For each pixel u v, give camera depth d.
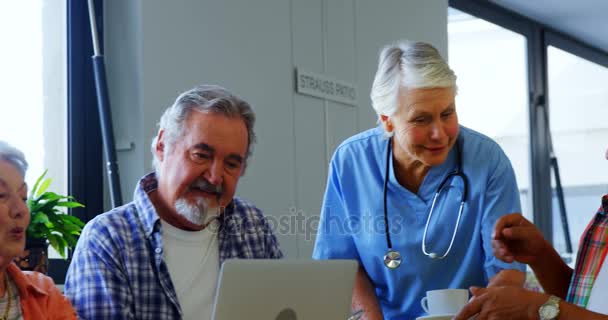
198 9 3.42
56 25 3.20
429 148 2.25
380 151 2.44
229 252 2.30
